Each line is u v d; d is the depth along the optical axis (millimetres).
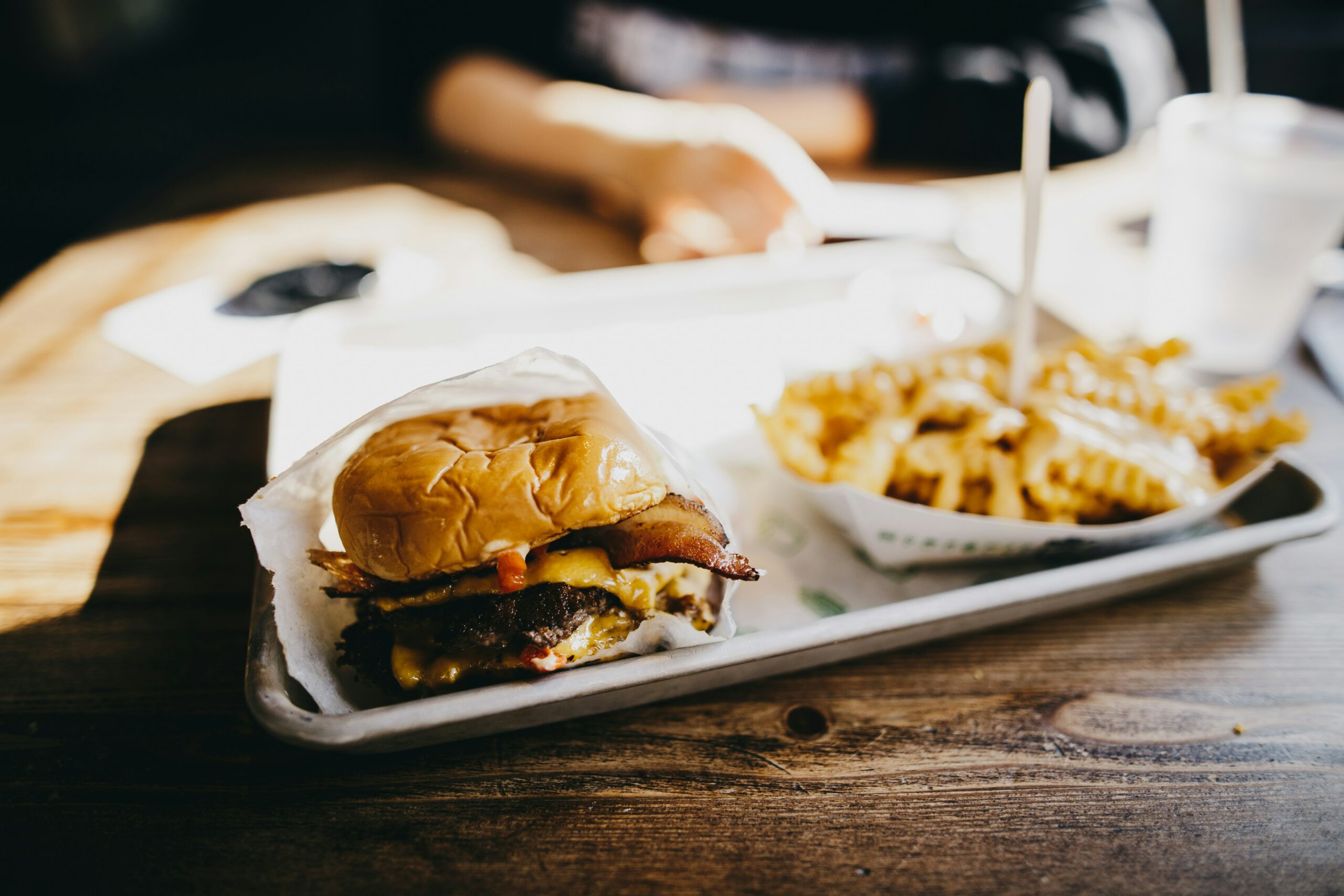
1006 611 424
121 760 391
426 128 1126
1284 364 615
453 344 599
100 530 484
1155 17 1395
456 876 364
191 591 454
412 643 402
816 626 402
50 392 581
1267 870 369
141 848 367
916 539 461
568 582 398
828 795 388
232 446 542
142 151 1949
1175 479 456
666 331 630
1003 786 391
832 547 493
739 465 538
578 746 401
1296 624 452
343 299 667
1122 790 391
